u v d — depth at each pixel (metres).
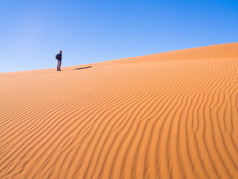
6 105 5.64
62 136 3.49
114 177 2.38
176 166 2.39
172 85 5.75
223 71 6.89
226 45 22.80
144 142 2.96
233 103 3.80
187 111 3.76
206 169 2.28
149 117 3.73
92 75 10.03
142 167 2.47
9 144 3.44
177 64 11.10
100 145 3.06
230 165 2.28
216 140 2.75
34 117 4.52
